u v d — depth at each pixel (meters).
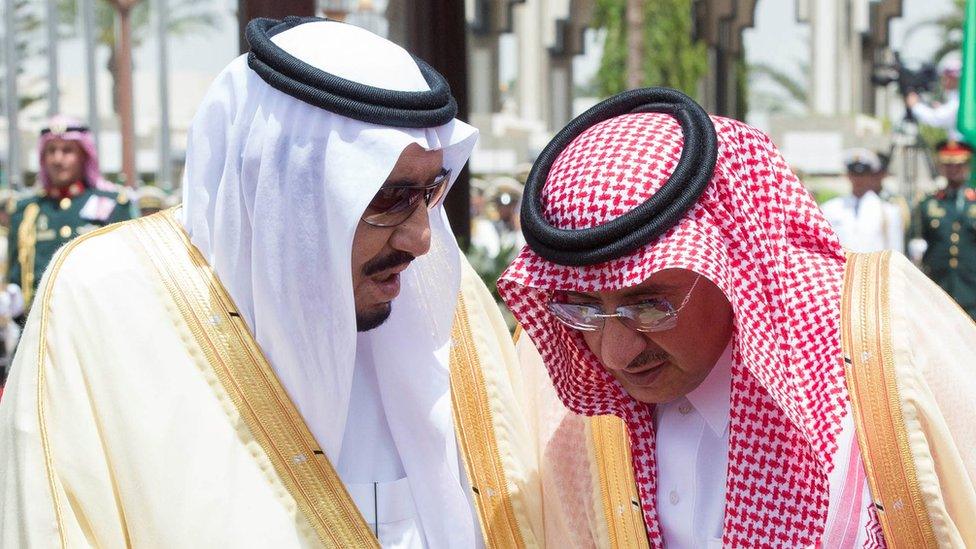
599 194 1.78
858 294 1.87
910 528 1.79
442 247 2.00
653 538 1.97
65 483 1.73
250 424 1.83
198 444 1.79
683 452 1.95
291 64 1.76
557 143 1.94
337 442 1.90
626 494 2.01
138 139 25.27
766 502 1.84
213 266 1.87
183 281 1.85
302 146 1.75
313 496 1.84
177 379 1.81
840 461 1.83
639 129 1.85
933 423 1.79
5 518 1.73
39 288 1.84
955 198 9.84
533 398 2.21
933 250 9.77
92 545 1.74
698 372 1.89
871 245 9.89
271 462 1.83
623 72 30.06
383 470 1.98
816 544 1.80
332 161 1.74
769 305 1.81
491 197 15.52
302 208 1.76
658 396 1.91
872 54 35.50
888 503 1.79
